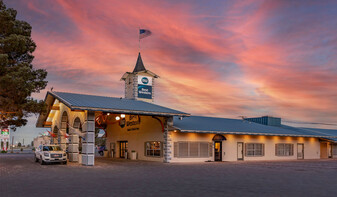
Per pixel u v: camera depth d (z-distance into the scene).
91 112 24.34
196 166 23.91
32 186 12.43
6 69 25.59
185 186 12.67
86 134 24.16
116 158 36.53
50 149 26.02
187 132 29.17
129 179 14.98
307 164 27.70
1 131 58.44
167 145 28.67
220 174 17.77
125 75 42.72
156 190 11.55
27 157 37.75
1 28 27.02
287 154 37.50
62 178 15.25
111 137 40.38
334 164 27.89
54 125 37.47
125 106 26.97
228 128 32.62
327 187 12.88
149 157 31.34
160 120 29.69
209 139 31.22
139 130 33.78
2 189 11.63
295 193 11.27
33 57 29.73
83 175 16.70
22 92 25.61
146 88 41.59
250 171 19.89
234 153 32.94
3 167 21.78
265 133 33.72
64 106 31.69
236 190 11.76
